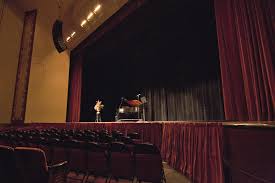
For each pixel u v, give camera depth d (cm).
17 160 174
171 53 746
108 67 1022
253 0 279
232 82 320
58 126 642
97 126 535
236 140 134
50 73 775
